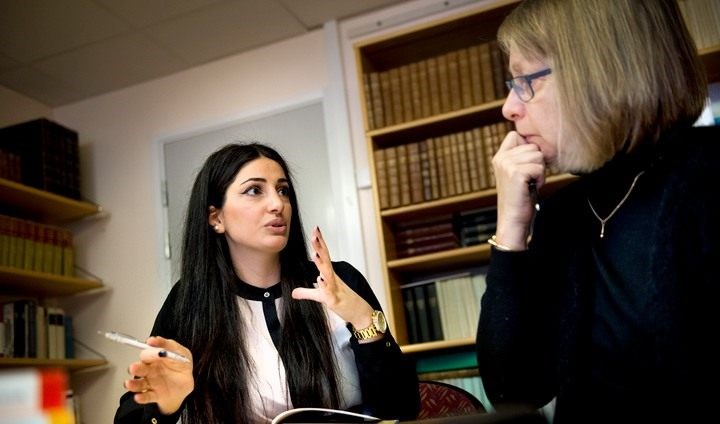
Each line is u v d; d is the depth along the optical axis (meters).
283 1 3.00
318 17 3.20
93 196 3.56
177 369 0.97
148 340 0.96
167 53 3.34
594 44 0.85
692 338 0.75
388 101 2.73
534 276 1.00
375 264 2.95
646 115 0.83
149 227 3.40
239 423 1.25
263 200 1.41
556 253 1.01
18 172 3.01
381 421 0.81
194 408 1.25
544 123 0.95
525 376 0.98
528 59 0.94
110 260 3.43
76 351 3.34
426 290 2.57
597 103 0.84
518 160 0.99
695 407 0.74
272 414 1.27
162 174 3.44
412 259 2.51
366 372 1.21
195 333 1.36
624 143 0.86
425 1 3.14
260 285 1.44
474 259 2.64
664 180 0.84
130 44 3.20
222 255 1.44
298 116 3.25
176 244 3.32
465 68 2.64
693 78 0.84
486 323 1.00
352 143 3.11
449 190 2.57
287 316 1.36
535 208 1.00
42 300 3.35
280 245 1.39
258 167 1.44
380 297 2.90
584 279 0.90
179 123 3.49
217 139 3.38
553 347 0.97
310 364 1.30
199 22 3.08
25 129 3.15
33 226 2.95
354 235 2.97
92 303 3.40
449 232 2.58
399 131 2.68
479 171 2.53
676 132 0.84
